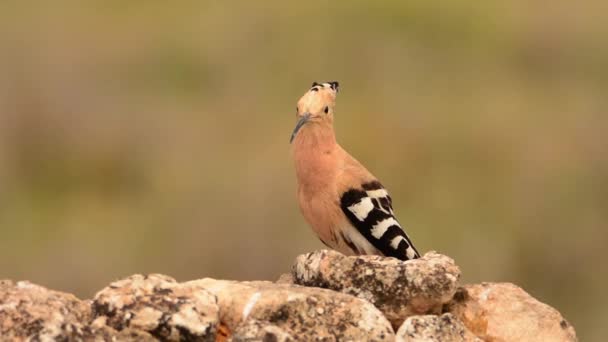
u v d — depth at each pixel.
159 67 35.81
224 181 28.20
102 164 30.95
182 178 29.45
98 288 26.70
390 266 10.29
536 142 31.08
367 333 9.61
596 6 40.41
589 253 26.89
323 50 37.38
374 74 36.38
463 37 38.75
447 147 30.83
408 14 39.03
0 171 30.52
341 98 33.62
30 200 30.09
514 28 39.72
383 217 13.02
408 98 33.91
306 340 9.53
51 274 26.94
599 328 25.83
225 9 38.91
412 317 10.03
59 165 31.20
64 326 8.88
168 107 33.25
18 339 8.94
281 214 26.20
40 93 32.72
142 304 9.38
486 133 31.23
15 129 31.55
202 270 25.88
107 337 9.05
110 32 36.94
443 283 10.20
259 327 9.20
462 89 35.62
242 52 37.06
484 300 10.91
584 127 31.86
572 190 28.94
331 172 13.03
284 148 29.95
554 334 10.77
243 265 25.55
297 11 38.88
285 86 35.75
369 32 38.25
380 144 30.47
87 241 27.75
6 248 27.98
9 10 37.31
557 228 27.34
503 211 28.12
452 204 28.73
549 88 36.44
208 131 31.67
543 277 26.55
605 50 39.09
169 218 27.45
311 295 9.80
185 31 37.72
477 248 26.98
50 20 36.75
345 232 13.15
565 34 39.38
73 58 34.50
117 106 32.88
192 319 9.31
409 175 29.78
